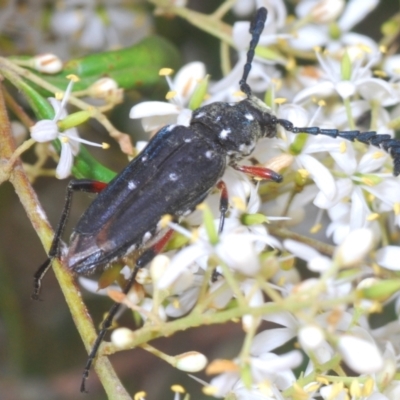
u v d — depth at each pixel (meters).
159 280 0.15
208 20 0.18
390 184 0.16
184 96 0.17
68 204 0.16
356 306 0.15
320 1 0.18
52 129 0.16
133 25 0.19
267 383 0.15
